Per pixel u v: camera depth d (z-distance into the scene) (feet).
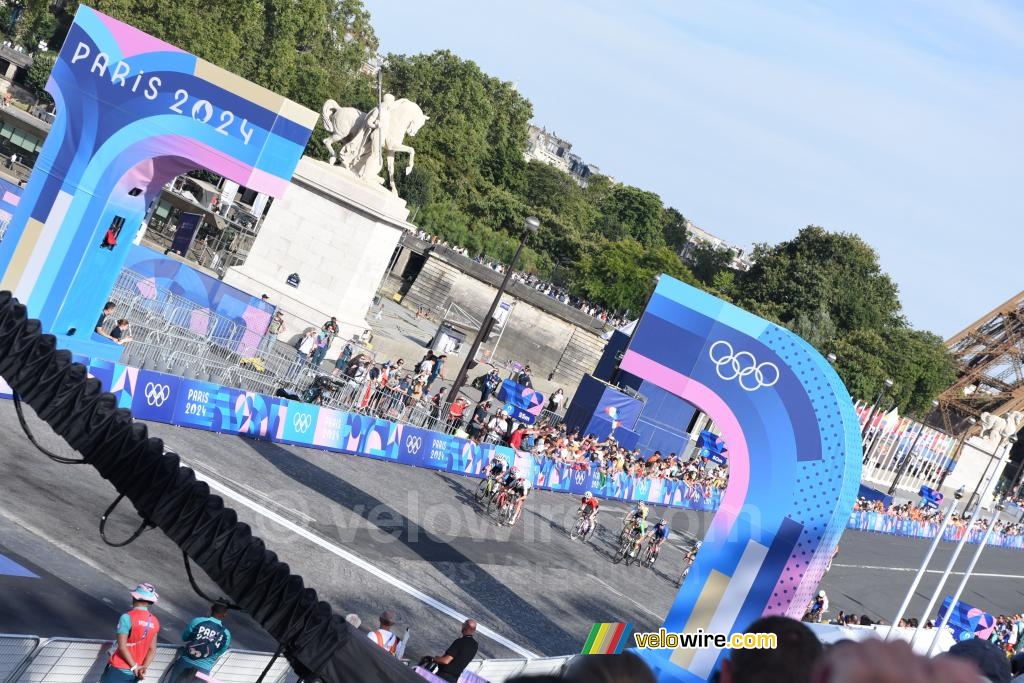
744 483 67.67
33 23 351.87
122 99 84.74
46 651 38.58
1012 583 236.02
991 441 466.29
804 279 450.30
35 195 85.87
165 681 43.42
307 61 373.61
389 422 119.14
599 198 611.88
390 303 309.63
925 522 258.16
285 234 157.17
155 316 116.88
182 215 169.89
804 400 66.23
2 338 26.37
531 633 85.76
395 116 157.38
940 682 6.81
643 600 113.09
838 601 156.15
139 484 27.32
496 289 337.52
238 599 28.63
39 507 64.23
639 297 425.28
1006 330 491.31
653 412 211.82
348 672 29.68
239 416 100.83
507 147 494.18
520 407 159.84
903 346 442.09
